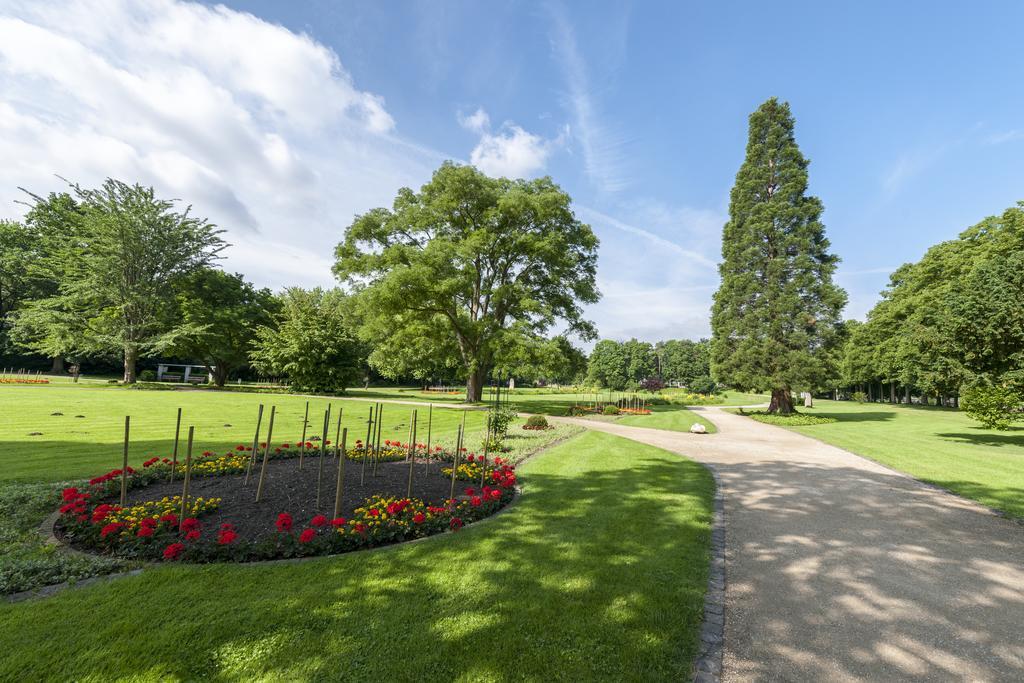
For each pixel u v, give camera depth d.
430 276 24.52
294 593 3.69
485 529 5.38
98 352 38.41
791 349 25.70
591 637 3.18
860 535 5.58
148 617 3.26
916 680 2.84
